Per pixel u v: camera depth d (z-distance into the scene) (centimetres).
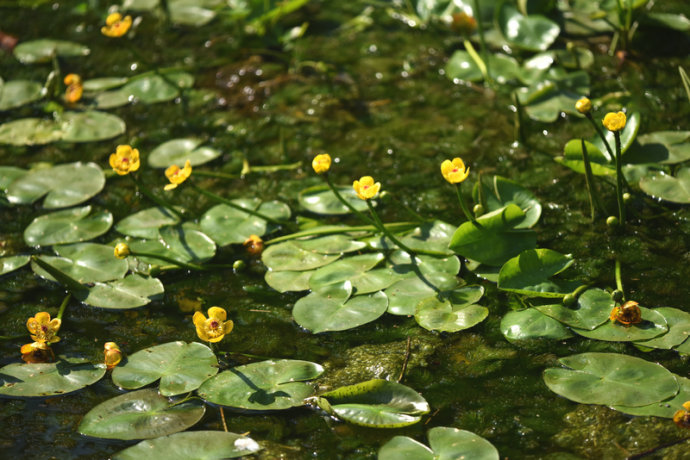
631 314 299
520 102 337
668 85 338
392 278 309
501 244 310
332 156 331
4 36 373
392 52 354
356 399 295
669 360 298
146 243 317
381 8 384
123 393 298
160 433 292
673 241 312
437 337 303
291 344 303
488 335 303
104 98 347
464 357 300
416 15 366
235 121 340
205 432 292
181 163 331
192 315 308
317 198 322
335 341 303
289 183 327
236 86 348
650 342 298
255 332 305
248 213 319
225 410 295
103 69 355
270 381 297
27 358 302
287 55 356
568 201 320
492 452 288
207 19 379
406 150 331
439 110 339
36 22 387
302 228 319
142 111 344
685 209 316
